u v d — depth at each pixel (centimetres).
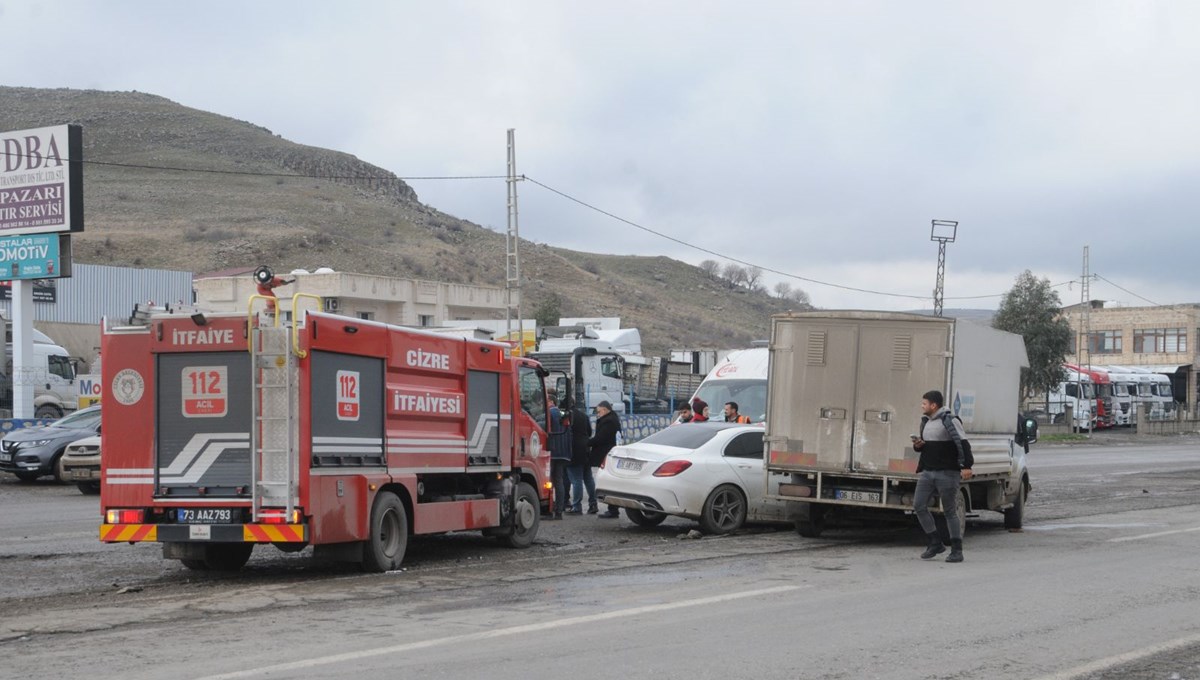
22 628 901
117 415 1164
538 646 832
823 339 1557
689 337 10550
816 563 1335
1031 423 1791
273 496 1116
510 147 4212
